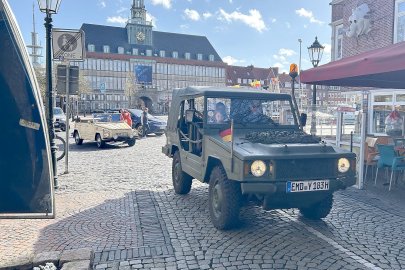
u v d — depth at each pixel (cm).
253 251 442
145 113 2158
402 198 700
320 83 879
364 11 1341
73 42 873
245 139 530
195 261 416
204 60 9994
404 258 419
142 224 547
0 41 251
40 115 262
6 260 410
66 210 619
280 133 556
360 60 648
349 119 945
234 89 642
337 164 481
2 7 249
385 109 1269
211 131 579
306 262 409
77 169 1041
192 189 788
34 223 548
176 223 552
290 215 591
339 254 430
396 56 570
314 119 1152
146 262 414
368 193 742
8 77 255
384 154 782
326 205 546
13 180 261
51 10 787
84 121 1694
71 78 928
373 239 480
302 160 465
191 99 659
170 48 9738
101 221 561
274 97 643
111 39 9156
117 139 1570
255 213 603
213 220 530
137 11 9338
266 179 451
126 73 8981
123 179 898
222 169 518
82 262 395
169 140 766
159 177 926
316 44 1251
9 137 258
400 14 1210
